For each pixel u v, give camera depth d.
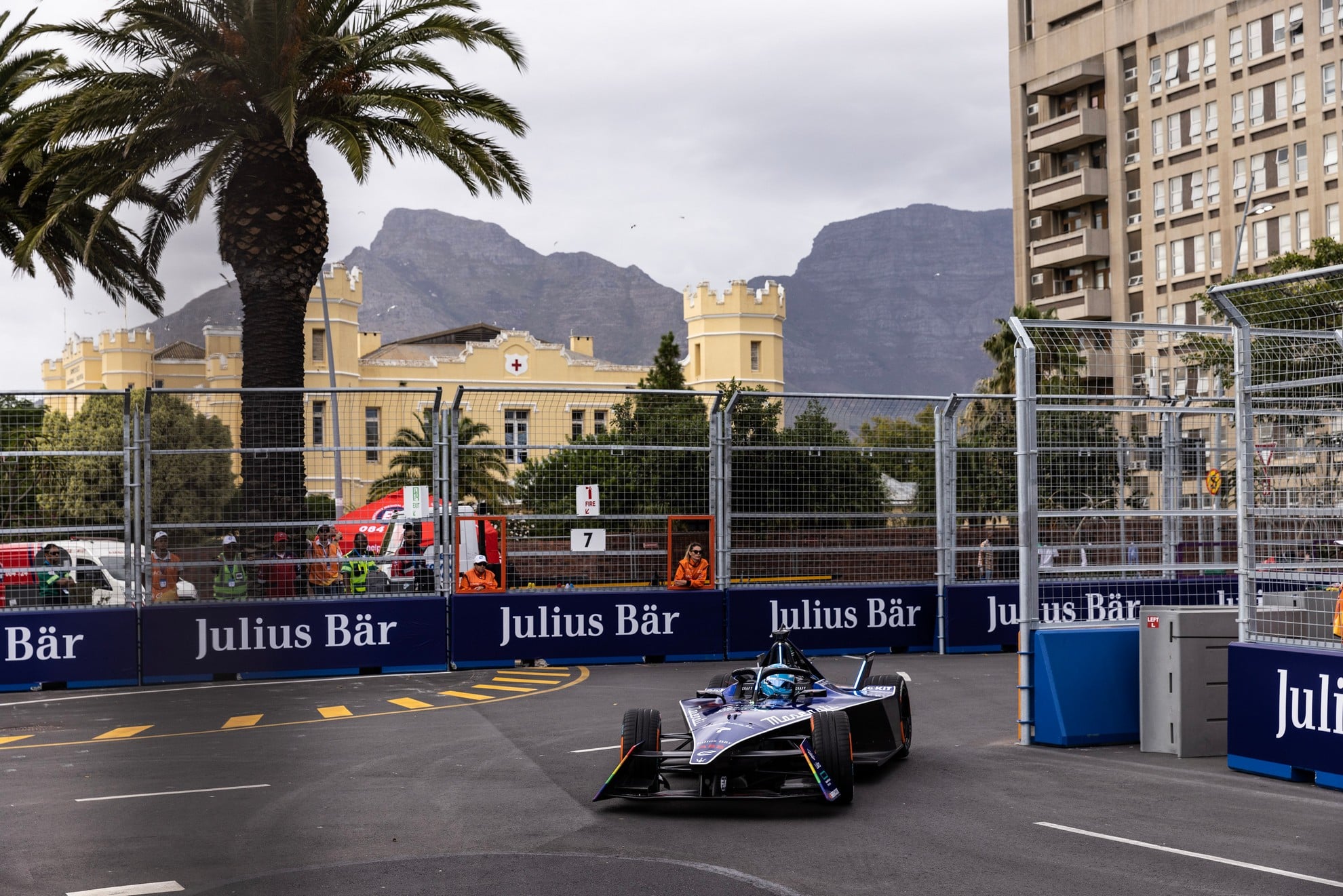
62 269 27.33
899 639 22.30
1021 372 13.27
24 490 19.03
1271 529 11.46
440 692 17.89
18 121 25.86
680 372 66.38
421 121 22.02
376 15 23.56
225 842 8.98
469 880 7.88
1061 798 10.22
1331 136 58.44
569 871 8.07
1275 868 7.95
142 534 19.53
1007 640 22.55
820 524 21.94
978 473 22.52
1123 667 13.02
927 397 22.27
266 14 21.30
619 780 9.98
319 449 19.78
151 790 11.05
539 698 17.09
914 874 7.87
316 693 18.00
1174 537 20.92
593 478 21.08
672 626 21.47
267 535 20.00
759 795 9.69
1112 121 69.19
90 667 19.16
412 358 84.25
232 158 24.45
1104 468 20.77
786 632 11.66
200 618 19.56
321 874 8.08
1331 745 10.52
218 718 15.63
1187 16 65.12
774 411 21.66
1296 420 11.38
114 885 7.87
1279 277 11.00
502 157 24.64
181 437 19.67
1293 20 59.91
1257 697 11.23
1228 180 63.25
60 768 12.29
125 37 22.48
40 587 19.23
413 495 20.66
